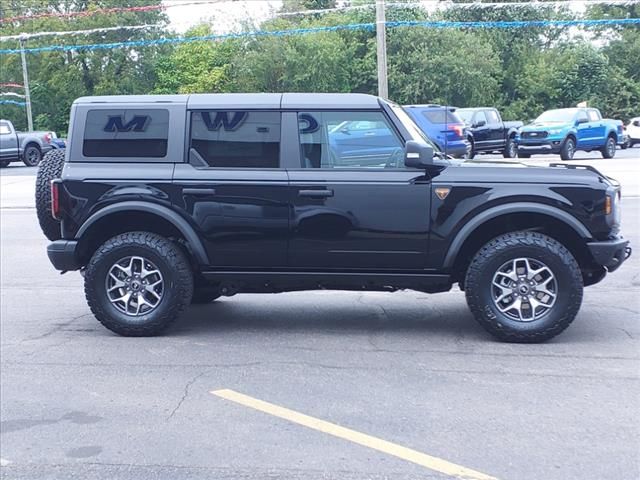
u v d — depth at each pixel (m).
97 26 55.62
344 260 6.50
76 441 4.50
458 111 27.23
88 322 7.44
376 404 5.02
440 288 6.72
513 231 6.57
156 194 6.55
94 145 6.70
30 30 55.59
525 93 52.84
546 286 6.33
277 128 6.53
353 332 6.93
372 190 6.36
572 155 26.36
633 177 19.08
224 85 55.69
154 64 57.59
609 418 4.72
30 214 16.30
